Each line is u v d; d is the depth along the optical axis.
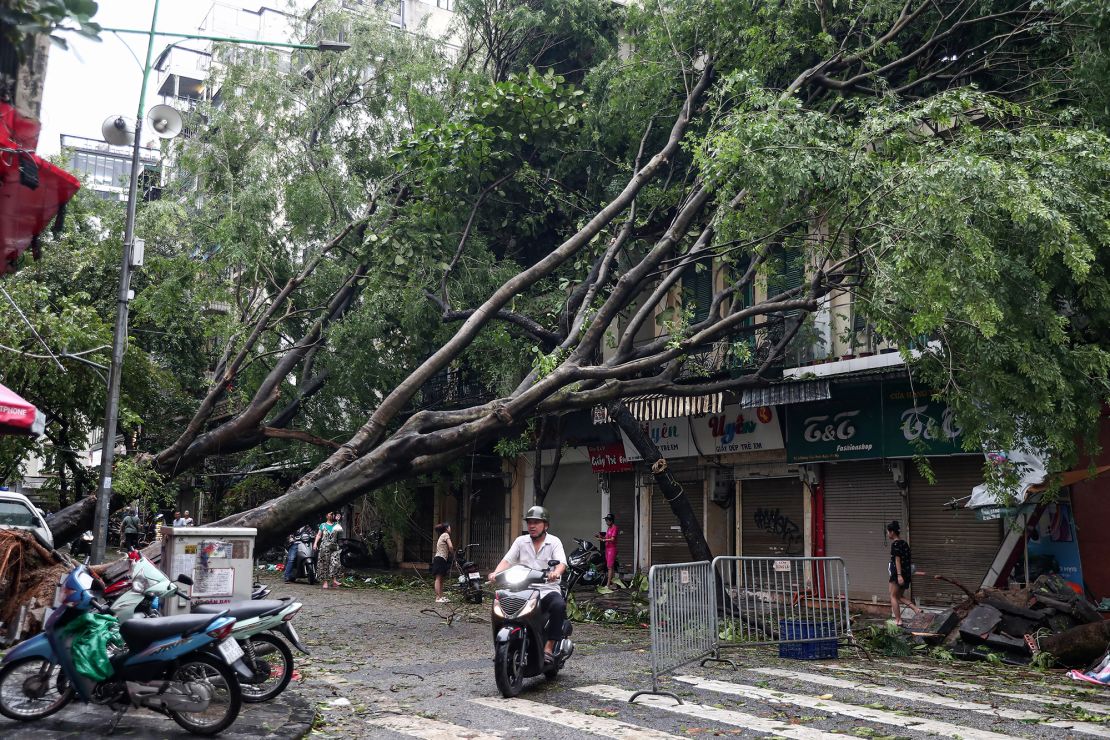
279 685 7.38
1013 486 10.00
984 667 9.83
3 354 14.68
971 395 9.53
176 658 6.25
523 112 14.99
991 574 13.97
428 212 15.45
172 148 17.41
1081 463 12.66
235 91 17.22
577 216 18.56
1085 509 13.01
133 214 12.50
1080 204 8.73
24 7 3.30
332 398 19.64
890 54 13.09
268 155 17.00
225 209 16.97
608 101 16.81
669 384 12.84
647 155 16.92
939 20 13.39
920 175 8.80
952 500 14.65
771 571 10.57
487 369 18.67
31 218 6.55
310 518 12.02
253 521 11.75
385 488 22.61
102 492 11.89
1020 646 10.18
